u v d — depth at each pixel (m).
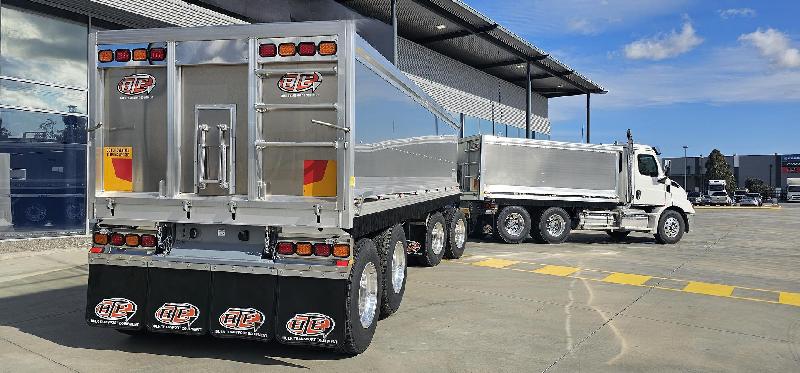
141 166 5.13
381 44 21.34
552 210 15.74
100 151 5.18
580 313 7.11
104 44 5.14
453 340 5.80
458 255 12.05
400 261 7.09
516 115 35.91
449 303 7.54
